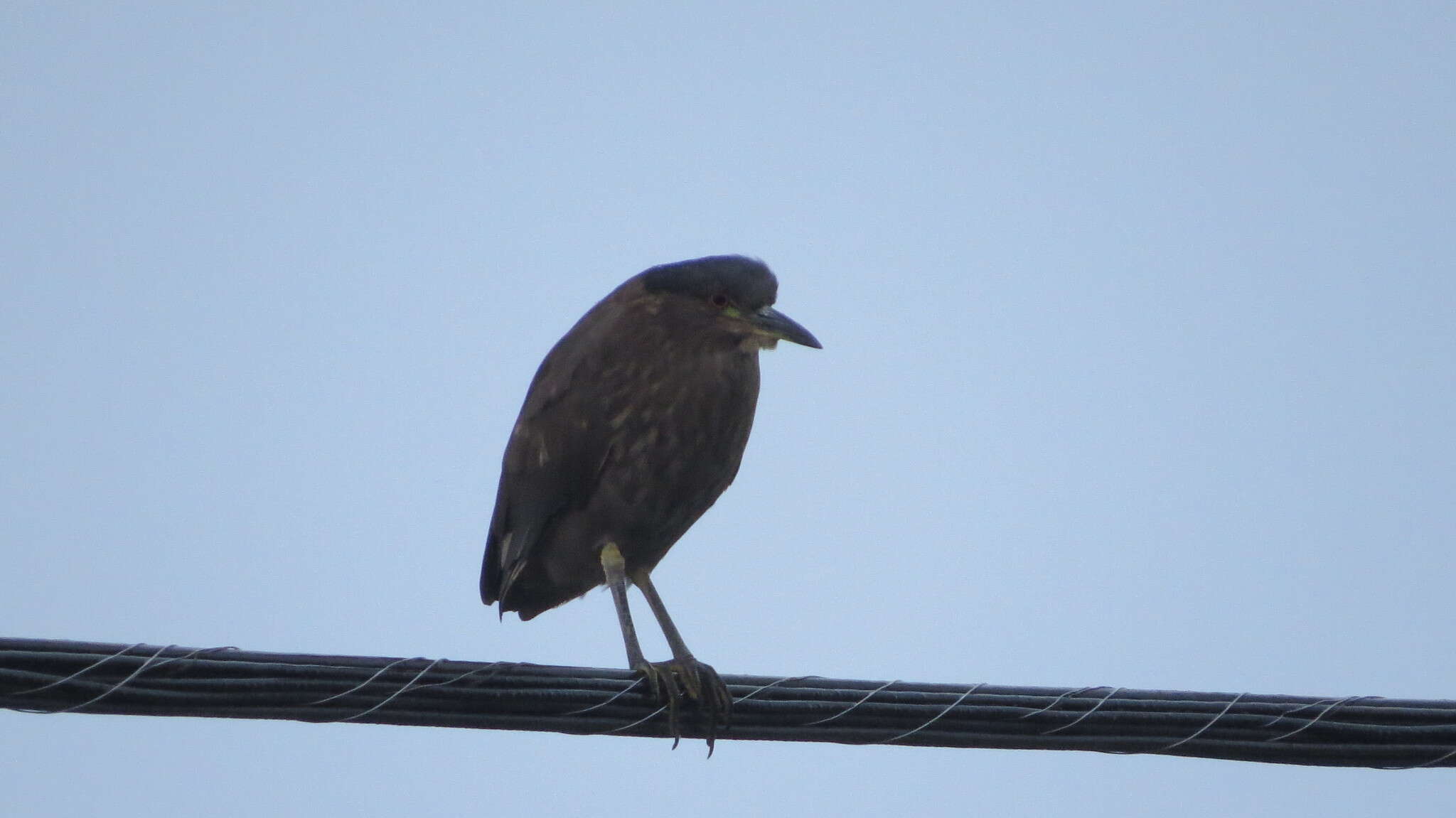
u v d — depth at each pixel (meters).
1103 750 10.53
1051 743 10.52
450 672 10.16
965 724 10.54
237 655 9.74
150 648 9.58
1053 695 10.52
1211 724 10.48
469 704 10.28
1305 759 10.57
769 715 10.76
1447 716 10.47
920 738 10.61
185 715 9.68
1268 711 10.48
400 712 10.12
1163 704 10.50
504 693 10.35
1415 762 10.52
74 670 9.44
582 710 10.56
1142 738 10.48
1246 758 10.57
